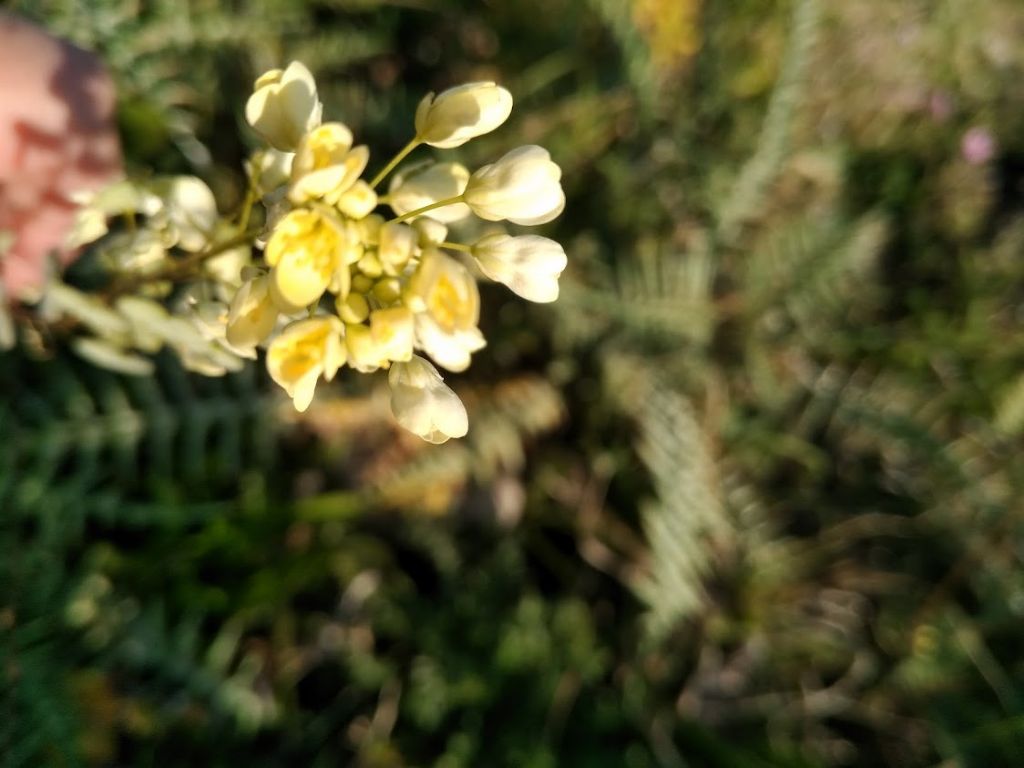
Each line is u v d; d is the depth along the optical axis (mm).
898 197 228
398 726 169
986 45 235
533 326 195
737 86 214
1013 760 183
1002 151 240
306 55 177
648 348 203
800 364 217
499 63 203
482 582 181
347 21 190
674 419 193
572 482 194
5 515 128
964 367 212
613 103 198
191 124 164
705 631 195
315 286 66
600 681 185
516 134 189
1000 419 206
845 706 196
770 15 210
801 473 210
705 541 198
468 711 169
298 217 66
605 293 192
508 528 189
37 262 120
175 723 148
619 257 203
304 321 70
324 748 163
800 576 203
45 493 136
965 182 229
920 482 207
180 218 86
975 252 222
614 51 205
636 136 203
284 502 168
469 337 75
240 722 152
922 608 201
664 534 176
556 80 206
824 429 212
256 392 160
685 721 181
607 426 198
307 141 68
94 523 149
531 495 191
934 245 227
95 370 144
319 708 168
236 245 82
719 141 210
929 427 206
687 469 188
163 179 89
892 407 208
